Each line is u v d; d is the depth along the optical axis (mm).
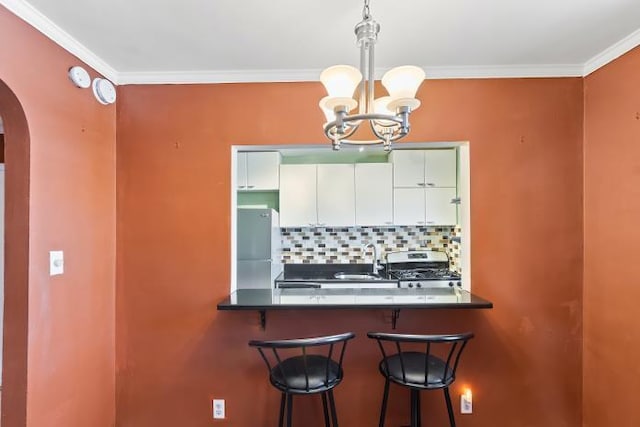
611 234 1745
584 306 1919
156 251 2010
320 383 1558
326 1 1370
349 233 3740
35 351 1464
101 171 1894
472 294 1942
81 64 1746
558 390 1934
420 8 1415
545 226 1944
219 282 1994
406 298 1860
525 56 1828
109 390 1949
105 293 1922
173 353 1996
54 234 1567
